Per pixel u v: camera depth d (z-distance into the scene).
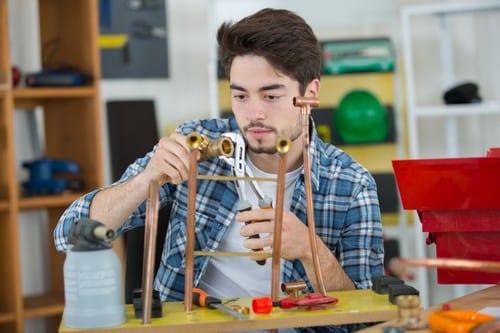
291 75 2.25
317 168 2.50
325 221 2.49
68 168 4.23
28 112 4.52
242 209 2.15
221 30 2.34
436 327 1.66
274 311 1.95
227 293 2.48
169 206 2.59
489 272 2.21
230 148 2.00
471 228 2.18
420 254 4.82
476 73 5.21
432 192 2.15
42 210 4.58
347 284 2.31
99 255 1.87
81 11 4.28
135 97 5.02
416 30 5.22
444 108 4.63
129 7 4.97
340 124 4.88
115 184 2.40
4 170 4.06
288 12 2.30
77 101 4.35
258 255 2.05
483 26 5.19
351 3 5.13
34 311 4.09
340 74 4.95
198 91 5.16
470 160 2.12
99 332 1.84
